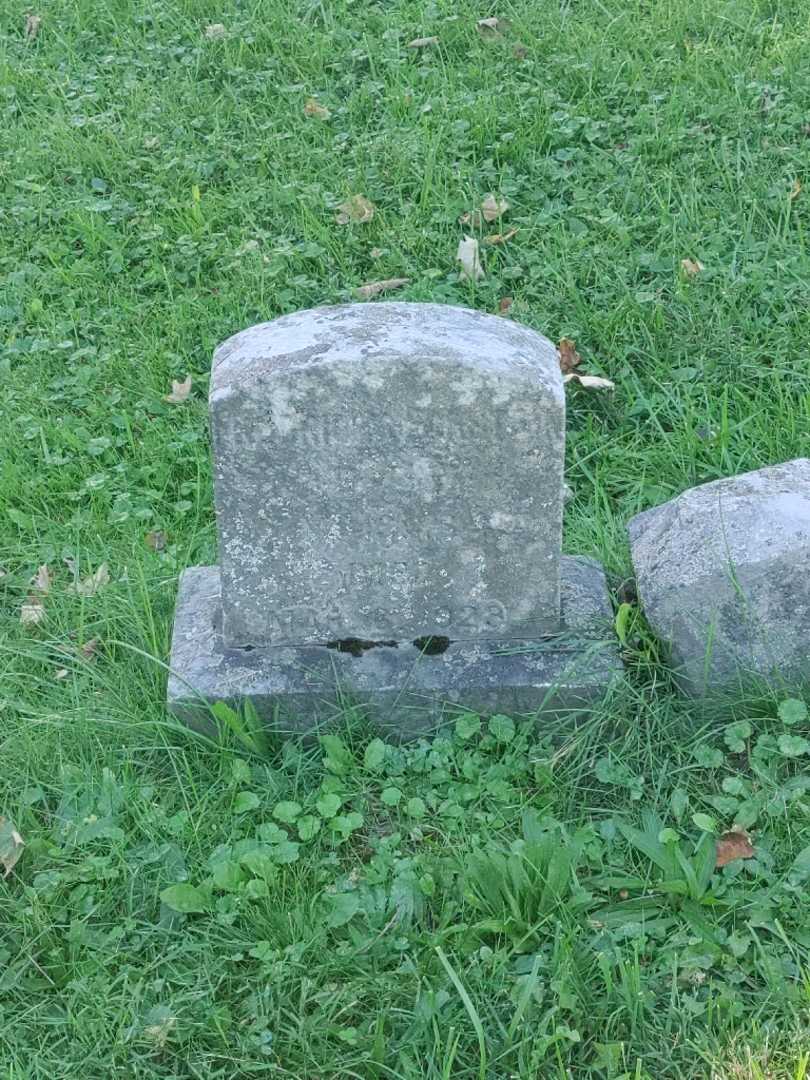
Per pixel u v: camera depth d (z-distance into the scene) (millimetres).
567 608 2621
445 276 3266
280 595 2557
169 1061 2281
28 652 2699
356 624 2580
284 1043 2281
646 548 2578
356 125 3633
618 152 3465
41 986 2334
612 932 2336
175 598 2754
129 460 3018
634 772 2516
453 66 3775
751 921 2330
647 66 3693
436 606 2566
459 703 2557
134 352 3174
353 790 2514
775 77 3625
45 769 2555
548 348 2518
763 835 2418
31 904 2381
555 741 2557
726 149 3441
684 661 2543
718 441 2938
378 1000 2301
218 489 2490
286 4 4023
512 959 2336
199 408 3082
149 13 4062
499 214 3338
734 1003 2264
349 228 3338
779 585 2486
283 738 2572
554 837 2396
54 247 3400
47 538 2891
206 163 3561
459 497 2492
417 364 2410
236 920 2385
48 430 3039
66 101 3779
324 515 2504
